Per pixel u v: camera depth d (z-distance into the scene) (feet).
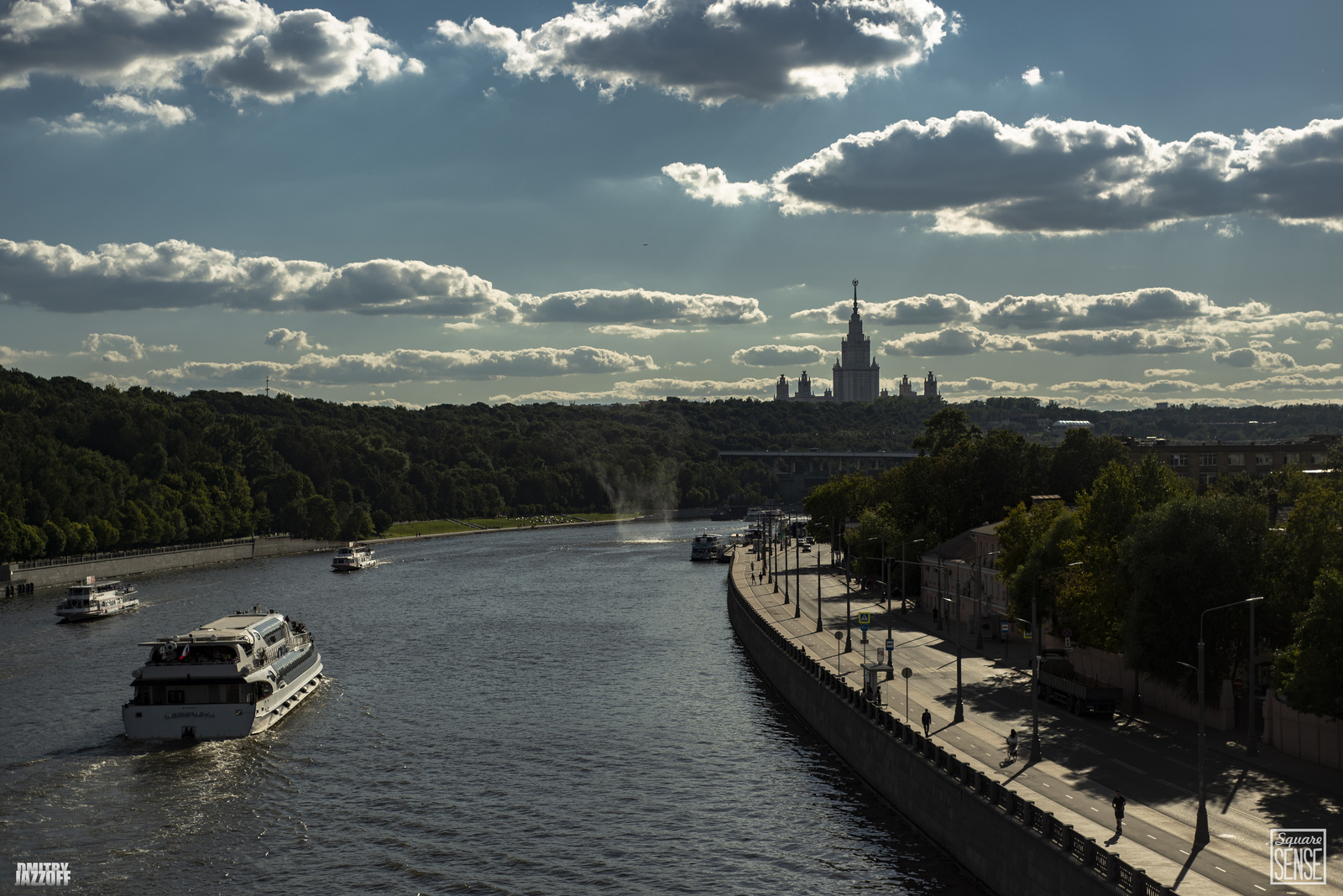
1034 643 258.37
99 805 280.51
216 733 342.64
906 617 540.93
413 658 489.26
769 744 336.49
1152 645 291.99
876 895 218.59
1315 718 249.55
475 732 352.49
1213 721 287.69
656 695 408.87
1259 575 290.56
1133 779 237.04
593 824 265.75
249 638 367.25
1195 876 176.96
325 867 239.50
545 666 468.75
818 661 400.88
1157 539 297.12
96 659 479.82
